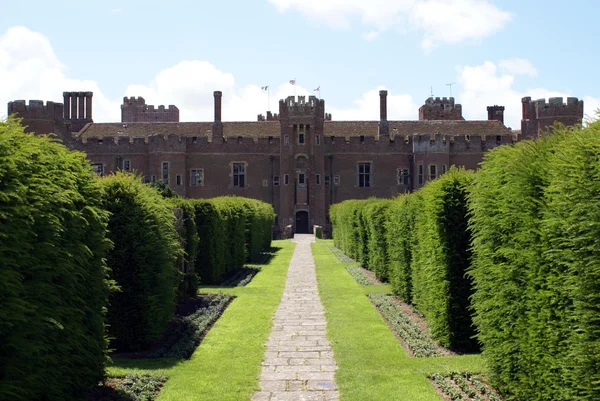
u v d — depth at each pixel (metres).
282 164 62.72
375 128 66.69
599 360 5.62
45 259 6.74
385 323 13.48
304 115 62.59
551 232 6.61
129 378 8.95
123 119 89.75
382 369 9.62
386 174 63.19
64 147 8.37
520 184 7.45
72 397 7.54
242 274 23.70
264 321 13.85
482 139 62.16
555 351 6.55
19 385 6.09
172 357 10.49
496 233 8.36
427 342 11.42
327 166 63.47
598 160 5.83
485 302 8.39
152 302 11.05
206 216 20.36
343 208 35.31
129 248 11.02
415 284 14.17
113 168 61.16
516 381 7.63
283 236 55.12
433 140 60.88
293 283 21.25
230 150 62.94
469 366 9.52
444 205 11.00
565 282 6.17
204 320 13.61
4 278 5.83
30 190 6.52
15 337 6.05
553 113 60.38
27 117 57.09
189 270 16.80
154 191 12.85
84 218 7.75
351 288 19.17
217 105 63.59
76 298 7.45
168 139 61.25
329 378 9.35
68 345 7.08
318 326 13.45
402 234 15.73
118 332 10.84
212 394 8.45
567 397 6.18
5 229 5.93
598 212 5.63
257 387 8.86
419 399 8.08
